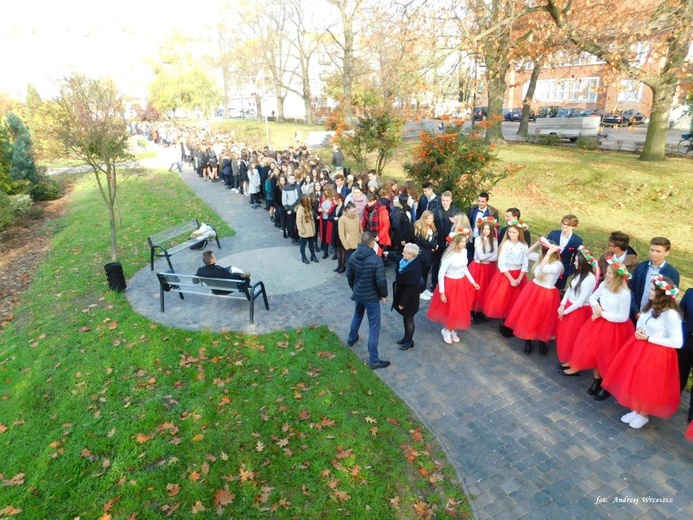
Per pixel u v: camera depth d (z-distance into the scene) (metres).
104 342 7.01
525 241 6.99
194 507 4.12
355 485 4.32
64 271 10.58
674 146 19.89
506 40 14.84
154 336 7.09
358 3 19.61
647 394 4.75
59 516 4.13
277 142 31.98
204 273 7.77
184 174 23.48
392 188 9.72
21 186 17.89
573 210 13.83
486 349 6.68
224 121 50.16
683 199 12.69
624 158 17.28
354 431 5.00
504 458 4.64
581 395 5.60
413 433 4.98
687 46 11.51
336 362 6.33
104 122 9.93
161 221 14.24
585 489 4.25
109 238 12.88
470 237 7.90
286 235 12.36
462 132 12.15
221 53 49.94
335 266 10.09
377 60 21.98
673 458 4.59
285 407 5.40
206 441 4.91
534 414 5.28
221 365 6.29
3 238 14.17
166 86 44.59
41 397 5.80
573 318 5.77
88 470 4.63
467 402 5.51
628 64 12.78
